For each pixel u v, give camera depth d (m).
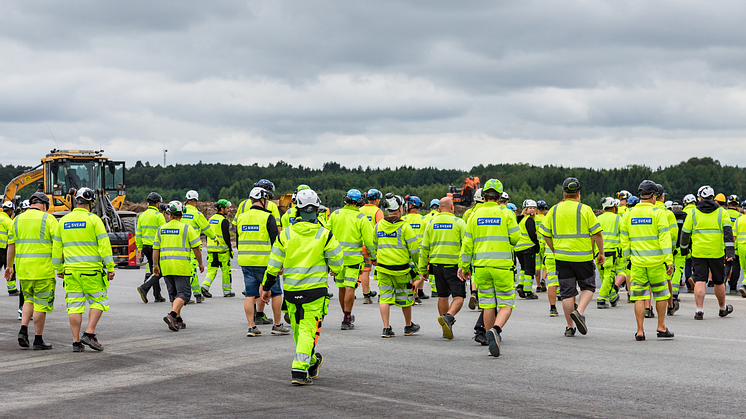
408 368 7.95
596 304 14.54
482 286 9.30
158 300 15.38
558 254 10.21
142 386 7.16
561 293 10.24
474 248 9.32
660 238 9.80
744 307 13.96
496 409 6.14
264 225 10.49
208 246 16.42
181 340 10.11
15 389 7.08
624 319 12.12
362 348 9.29
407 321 10.49
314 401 6.46
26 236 9.47
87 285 9.24
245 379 7.46
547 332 10.64
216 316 12.89
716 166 191.12
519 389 6.89
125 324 11.83
